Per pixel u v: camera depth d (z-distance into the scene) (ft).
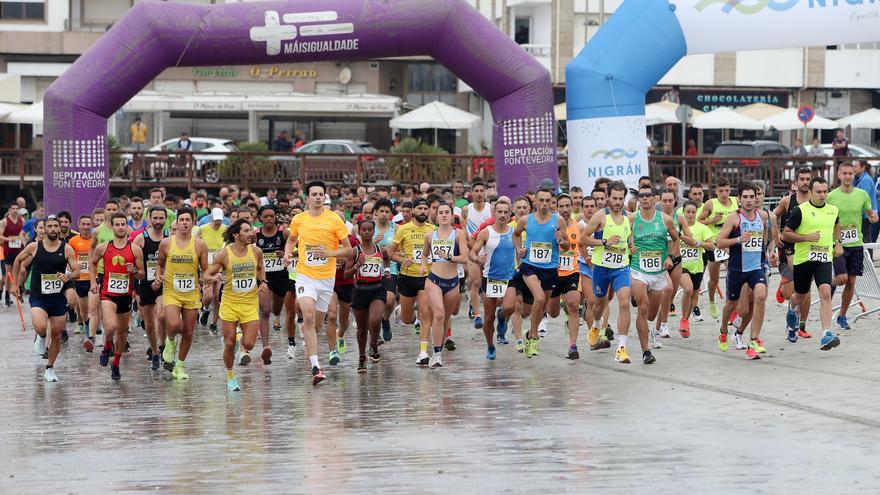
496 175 149.59
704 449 55.93
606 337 95.86
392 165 192.85
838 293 124.67
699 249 102.42
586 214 91.56
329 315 89.97
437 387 78.43
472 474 52.01
